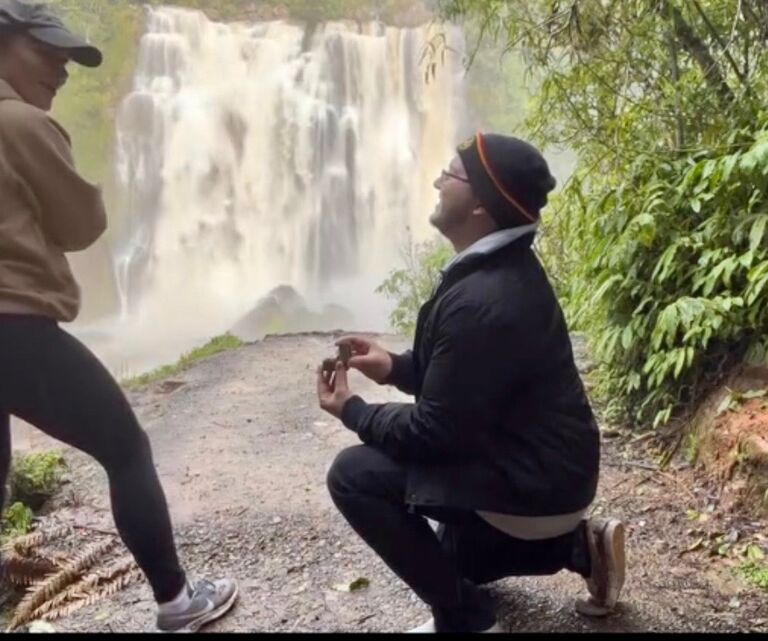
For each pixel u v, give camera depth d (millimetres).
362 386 4945
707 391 3402
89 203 1967
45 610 2418
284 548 2756
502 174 1883
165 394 5062
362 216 21156
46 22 1958
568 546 2135
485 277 1872
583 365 4559
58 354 1939
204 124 20359
